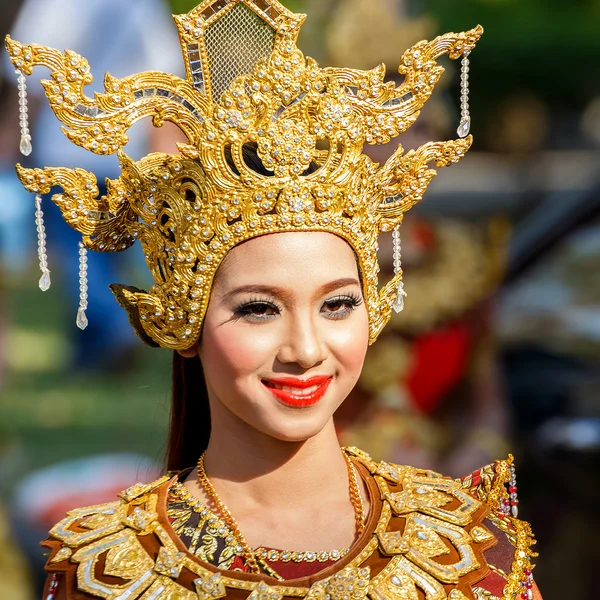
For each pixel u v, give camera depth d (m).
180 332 4.33
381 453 8.01
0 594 8.73
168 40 13.30
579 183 17.98
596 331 9.73
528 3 27.66
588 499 8.63
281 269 4.07
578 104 27.86
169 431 4.94
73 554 4.12
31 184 4.30
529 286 10.26
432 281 8.21
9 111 12.64
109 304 17.45
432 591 4.00
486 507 4.41
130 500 4.36
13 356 18.62
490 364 8.59
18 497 10.47
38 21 12.62
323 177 4.16
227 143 4.14
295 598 3.90
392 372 8.09
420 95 4.54
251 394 4.14
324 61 8.53
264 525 4.26
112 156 12.93
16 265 16.05
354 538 4.22
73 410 16.34
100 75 12.80
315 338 4.09
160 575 3.99
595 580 8.58
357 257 4.33
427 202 14.64
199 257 4.19
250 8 4.29
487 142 26.08
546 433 9.00
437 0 26.34
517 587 4.22
